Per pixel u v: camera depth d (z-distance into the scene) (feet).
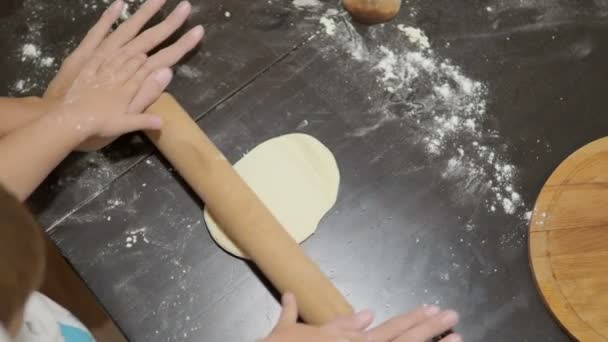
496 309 2.65
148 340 2.61
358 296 2.67
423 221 2.76
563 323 2.56
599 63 3.00
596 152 2.76
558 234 2.66
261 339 2.45
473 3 3.09
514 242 2.73
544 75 2.97
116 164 2.84
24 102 2.79
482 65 2.99
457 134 2.88
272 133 2.89
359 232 2.75
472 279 2.69
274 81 2.97
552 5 3.09
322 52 3.01
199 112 2.92
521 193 2.80
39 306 2.54
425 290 2.68
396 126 2.89
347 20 3.06
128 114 2.71
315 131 2.89
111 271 2.70
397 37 3.03
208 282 2.68
